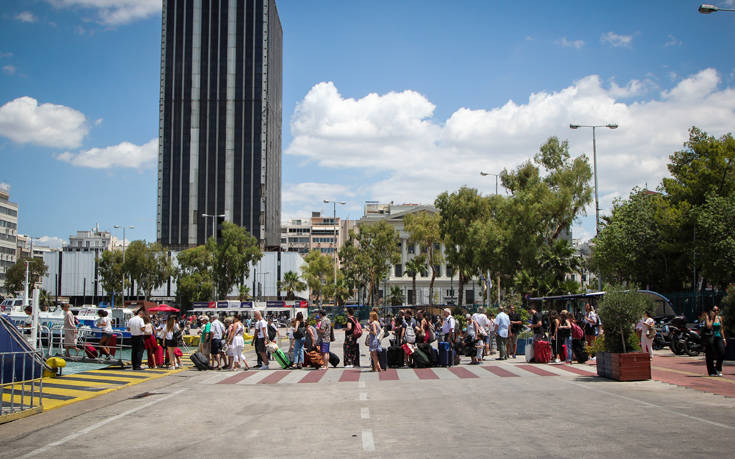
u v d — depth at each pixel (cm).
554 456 690
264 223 13912
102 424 982
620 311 1528
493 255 5231
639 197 4519
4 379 1066
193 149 14112
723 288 3741
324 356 1975
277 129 16025
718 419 929
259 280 12400
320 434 856
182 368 2069
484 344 2344
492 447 744
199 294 9519
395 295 10562
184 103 14225
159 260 9938
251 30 14362
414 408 1098
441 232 6662
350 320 2098
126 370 1950
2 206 12769
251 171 14038
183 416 1051
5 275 11831
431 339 2325
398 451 730
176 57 14338
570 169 5266
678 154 4369
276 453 736
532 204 5109
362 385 1507
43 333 2580
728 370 1719
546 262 4628
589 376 1619
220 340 2048
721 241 3434
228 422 982
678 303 3741
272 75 14962
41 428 958
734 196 3666
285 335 5453
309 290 13975
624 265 4356
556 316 2142
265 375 1822
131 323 1959
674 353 2303
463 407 1098
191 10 14412
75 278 12544
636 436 800
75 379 1670
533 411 1036
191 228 13875
